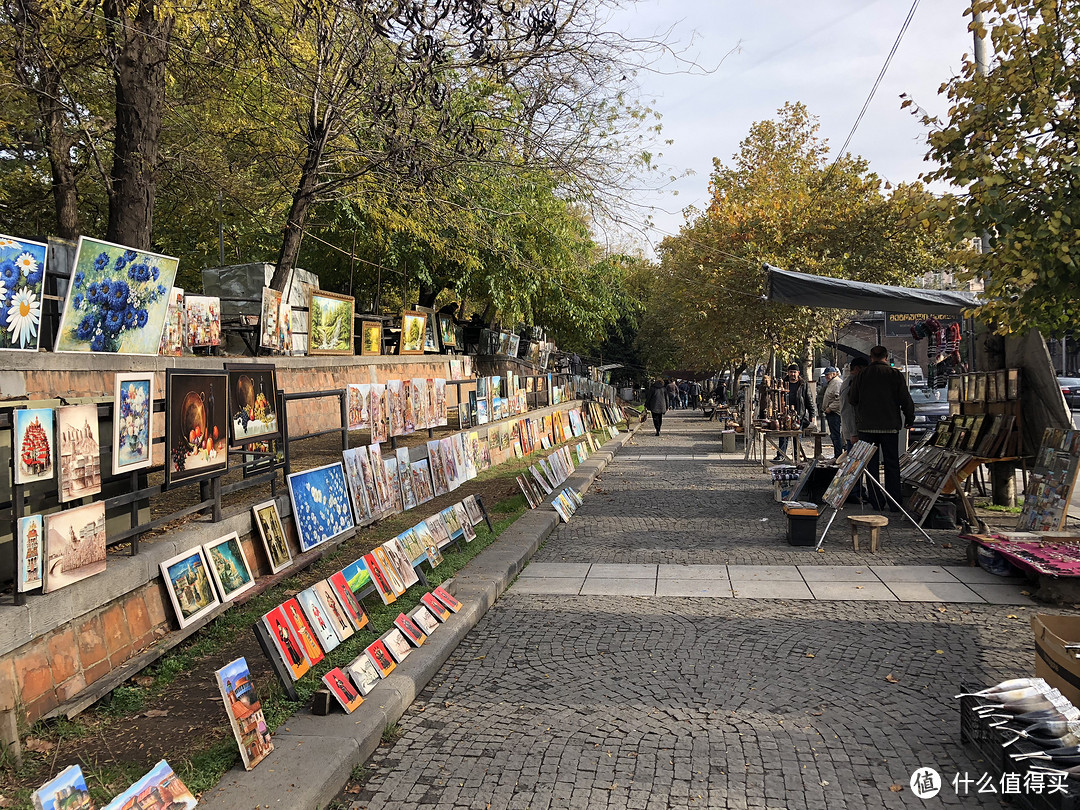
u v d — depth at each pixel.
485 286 19.77
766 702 4.63
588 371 35.84
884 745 4.05
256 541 6.51
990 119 6.73
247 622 5.79
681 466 17.02
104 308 6.76
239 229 16.95
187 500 7.52
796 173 24.59
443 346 20.16
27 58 9.12
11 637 3.89
